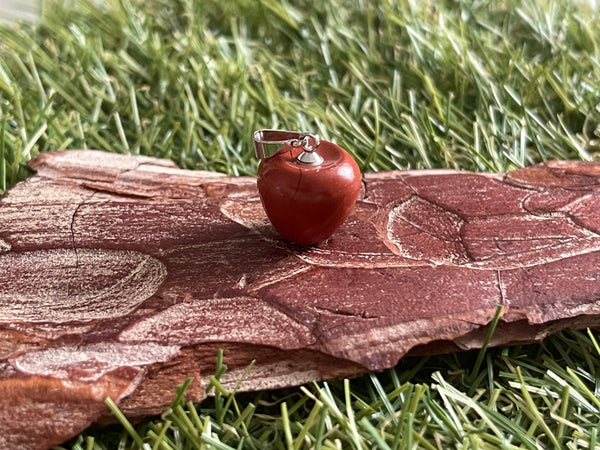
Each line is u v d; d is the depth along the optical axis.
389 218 0.10
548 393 0.09
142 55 0.18
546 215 0.10
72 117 0.15
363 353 0.08
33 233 0.10
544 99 0.15
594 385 0.09
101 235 0.10
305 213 0.09
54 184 0.11
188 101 0.15
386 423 0.08
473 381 0.09
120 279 0.09
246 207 0.11
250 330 0.08
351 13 0.20
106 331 0.08
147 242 0.10
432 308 0.08
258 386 0.08
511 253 0.09
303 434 0.08
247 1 0.20
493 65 0.17
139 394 0.08
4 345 0.08
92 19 0.20
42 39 0.19
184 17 0.20
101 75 0.16
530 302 0.09
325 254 0.09
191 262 0.09
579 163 0.12
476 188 0.11
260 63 0.17
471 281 0.09
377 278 0.09
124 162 0.12
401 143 0.15
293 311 0.08
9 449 0.07
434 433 0.08
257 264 0.09
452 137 0.15
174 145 0.15
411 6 0.19
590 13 0.20
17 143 0.13
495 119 0.15
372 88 0.16
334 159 0.09
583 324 0.09
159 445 0.08
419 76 0.17
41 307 0.08
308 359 0.08
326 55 0.17
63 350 0.08
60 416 0.07
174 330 0.08
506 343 0.09
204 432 0.08
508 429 0.08
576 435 0.08
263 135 0.09
